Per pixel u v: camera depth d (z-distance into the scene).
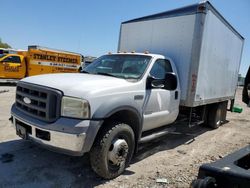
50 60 20.86
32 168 4.18
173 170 4.52
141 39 6.68
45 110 3.62
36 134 3.72
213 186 1.97
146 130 4.98
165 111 5.23
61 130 3.43
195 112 6.92
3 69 18.50
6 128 6.43
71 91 3.58
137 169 4.48
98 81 4.00
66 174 4.06
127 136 4.14
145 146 5.92
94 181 3.89
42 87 3.72
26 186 3.60
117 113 4.02
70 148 3.44
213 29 6.33
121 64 5.11
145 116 4.64
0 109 9.09
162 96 5.07
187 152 5.68
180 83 5.79
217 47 6.87
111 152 3.88
